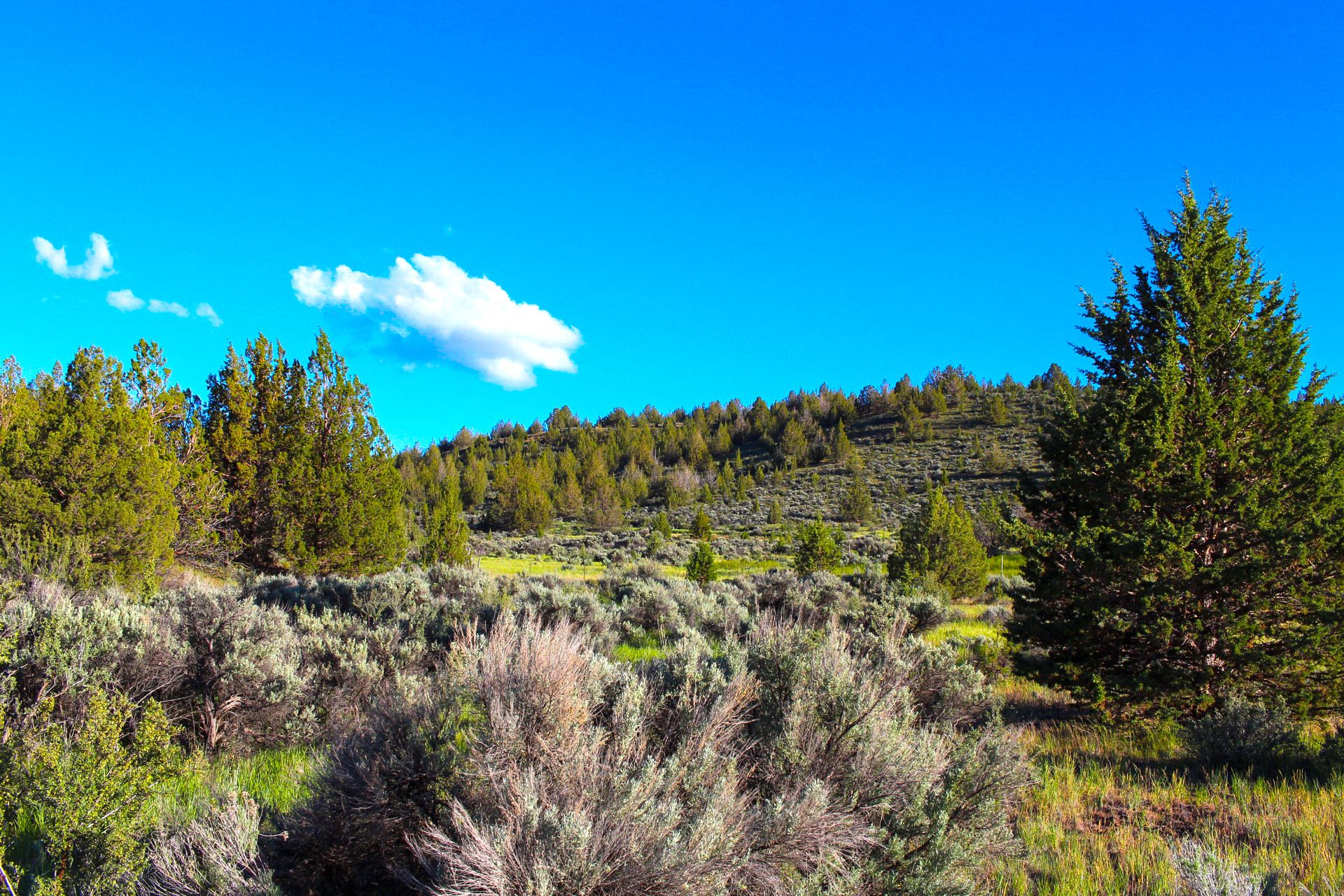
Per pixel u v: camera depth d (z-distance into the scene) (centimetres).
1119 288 1017
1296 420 870
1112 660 936
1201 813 552
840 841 332
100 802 339
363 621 1036
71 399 1599
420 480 10888
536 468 12062
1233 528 886
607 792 311
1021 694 1092
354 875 343
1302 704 826
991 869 427
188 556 1961
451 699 397
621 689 427
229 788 446
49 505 1348
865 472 11181
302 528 2122
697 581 2578
